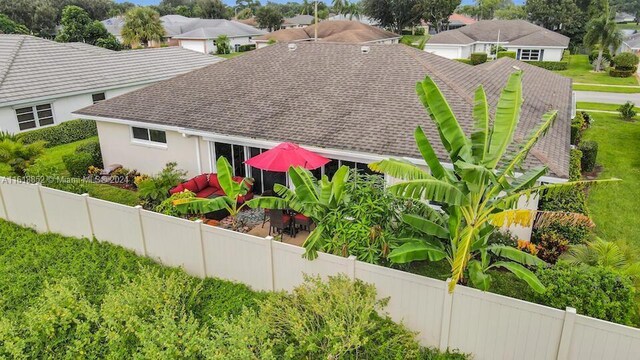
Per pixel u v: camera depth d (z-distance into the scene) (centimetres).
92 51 3259
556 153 1280
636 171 1956
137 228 1214
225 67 2175
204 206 1291
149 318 964
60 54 3025
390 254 879
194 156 1780
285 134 1522
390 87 1675
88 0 10775
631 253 1051
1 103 2364
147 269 1083
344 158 1425
